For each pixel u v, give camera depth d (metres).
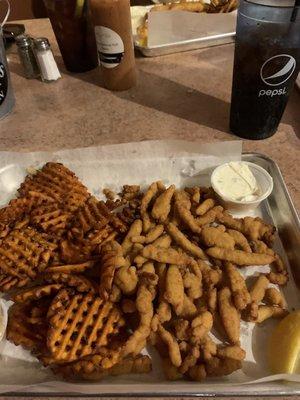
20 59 0.56
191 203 0.39
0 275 0.34
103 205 0.39
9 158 0.42
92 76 0.58
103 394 0.25
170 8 0.61
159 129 0.47
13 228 0.38
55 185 0.40
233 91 0.42
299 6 0.33
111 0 0.45
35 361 0.29
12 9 0.93
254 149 0.43
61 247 0.35
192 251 0.34
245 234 0.36
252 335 0.30
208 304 0.31
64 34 0.53
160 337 0.29
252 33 0.36
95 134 0.47
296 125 0.46
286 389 0.25
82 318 0.30
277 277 0.33
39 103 0.52
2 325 0.30
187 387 0.26
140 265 0.33
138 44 0.60
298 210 0.37
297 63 0.38
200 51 0.61
